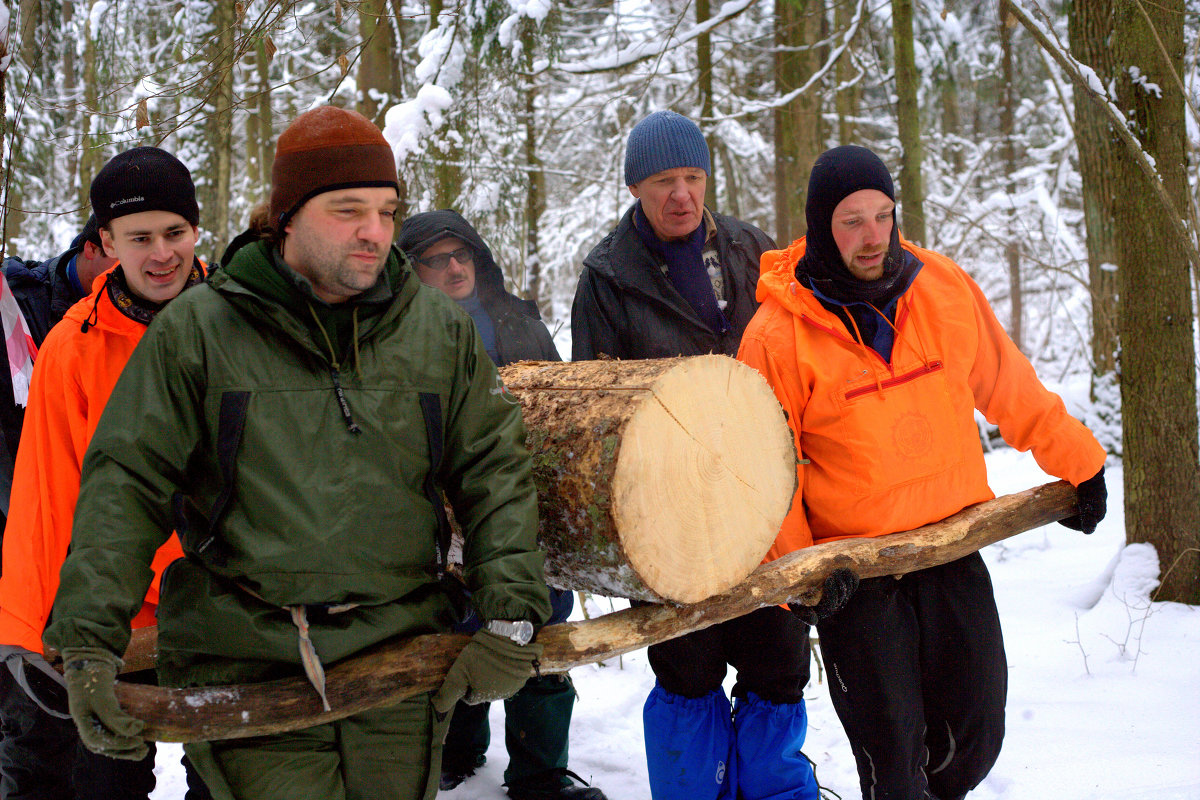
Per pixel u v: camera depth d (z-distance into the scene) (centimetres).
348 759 171
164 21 781
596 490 183
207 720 156
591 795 296
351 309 169
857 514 236
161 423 161
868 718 229
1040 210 1298
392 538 170
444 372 177
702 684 259
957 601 237
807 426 240
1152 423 437
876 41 962
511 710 298
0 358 250
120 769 228
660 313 293
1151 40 419
